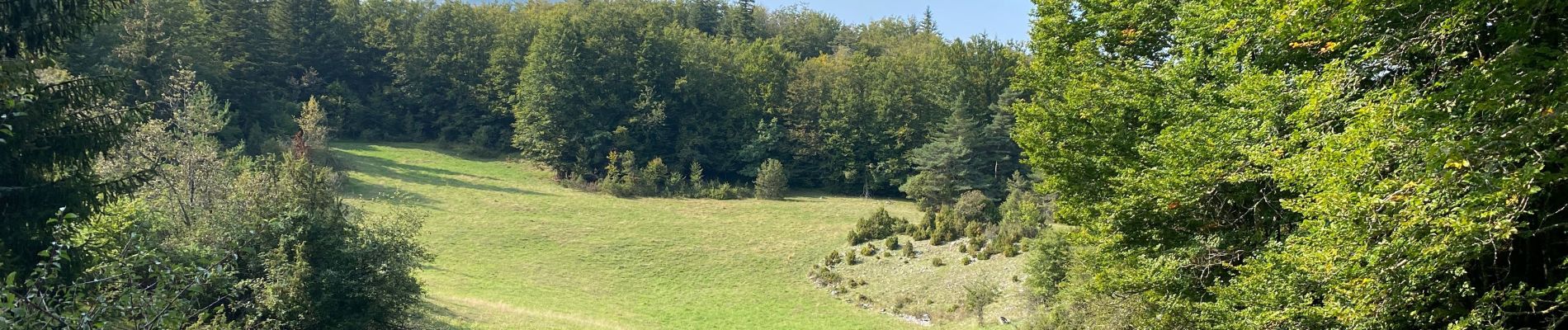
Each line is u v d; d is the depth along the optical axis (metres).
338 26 91.50
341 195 62.19
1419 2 9.68
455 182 73.19
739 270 53.91
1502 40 9.11
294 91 86.00
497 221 61.28
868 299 46.72
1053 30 20.34
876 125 83.31
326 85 89.88
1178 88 15.64
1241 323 12.53
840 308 45.72
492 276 47.34
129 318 8.65
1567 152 9.15
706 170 86.06
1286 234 14.65
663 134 84.94
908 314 43.75
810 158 84.88
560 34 83.12
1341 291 10.07
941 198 71.19
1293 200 11.01
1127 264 18.55
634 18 89.19
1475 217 8.90
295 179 23.02
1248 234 15.39
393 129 90.19
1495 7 9.20
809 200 77.75
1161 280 16.47
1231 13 13.12
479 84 91.12
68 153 14.13
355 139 87.38
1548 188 9.72
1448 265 9.51
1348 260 9.84
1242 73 13.55
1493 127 9.08
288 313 20.33
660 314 43.34
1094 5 19.22
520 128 83.06
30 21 13.46
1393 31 10.34
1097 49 19.34
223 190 24.78
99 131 14.60
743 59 94.75
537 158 81.56
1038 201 53.72
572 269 51.88
